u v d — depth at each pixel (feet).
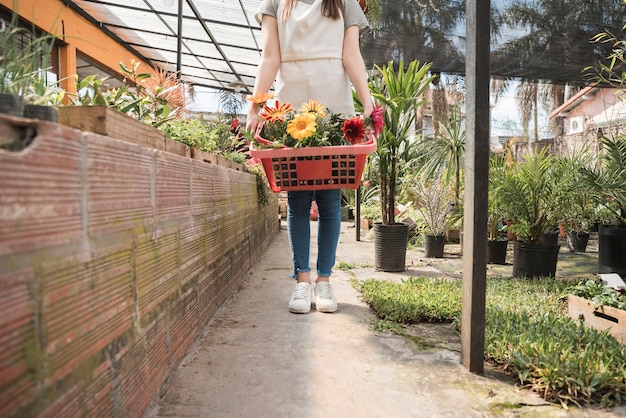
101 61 27.58
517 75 15.92
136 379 3.63
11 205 1.97
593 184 10.79
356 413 3.97
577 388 4.22
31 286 2.15
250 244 11.03
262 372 4.83
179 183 4.94
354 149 6.46
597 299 6.56
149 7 23.89
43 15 20.84
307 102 7.32
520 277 10.74
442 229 14.42
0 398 1.93
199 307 5.90
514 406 4.12
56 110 2.82
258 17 7.58
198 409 4.00
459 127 16.24
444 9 13.83
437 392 4.39
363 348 5.59
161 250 4.31
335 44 7.32
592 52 14.35
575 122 45.32
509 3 13.56
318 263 7.82
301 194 7.50
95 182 2.85
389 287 8.58
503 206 11.05
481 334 4.85
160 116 6.37
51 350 2.34
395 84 11.52
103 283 2.99
